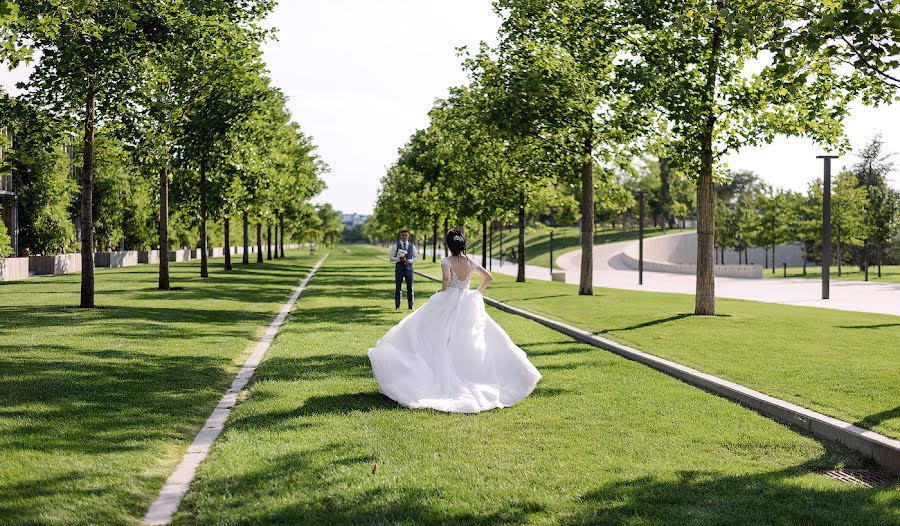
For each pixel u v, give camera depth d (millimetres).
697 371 9180
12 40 12281
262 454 5605
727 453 5809
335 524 4180
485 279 7953
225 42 20844
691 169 16125
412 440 6070
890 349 11109
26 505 4328
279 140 37594
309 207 59062
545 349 11805
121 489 4734
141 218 52156
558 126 21000
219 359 10547
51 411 6797
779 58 8172
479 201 34844
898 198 54000
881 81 10680
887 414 6668
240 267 45406
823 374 8852
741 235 73562
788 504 4574
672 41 15477
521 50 22328
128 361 9828
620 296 25016
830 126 15695
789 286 39500
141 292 22766
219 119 20391
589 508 4469
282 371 9500
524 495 4703
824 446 6074
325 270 46969
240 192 28047
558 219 117438
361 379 8938
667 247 87625
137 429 6336
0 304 17641
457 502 4551
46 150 16875
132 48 15734
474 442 6027
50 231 37812
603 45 17703
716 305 20828
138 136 16844
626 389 8375
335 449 5770
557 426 6602
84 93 15477
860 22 7422
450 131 35281
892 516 4391
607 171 25297
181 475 5207
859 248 66812
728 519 4289
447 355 7652
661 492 4766
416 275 40688
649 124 17641
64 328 13055
